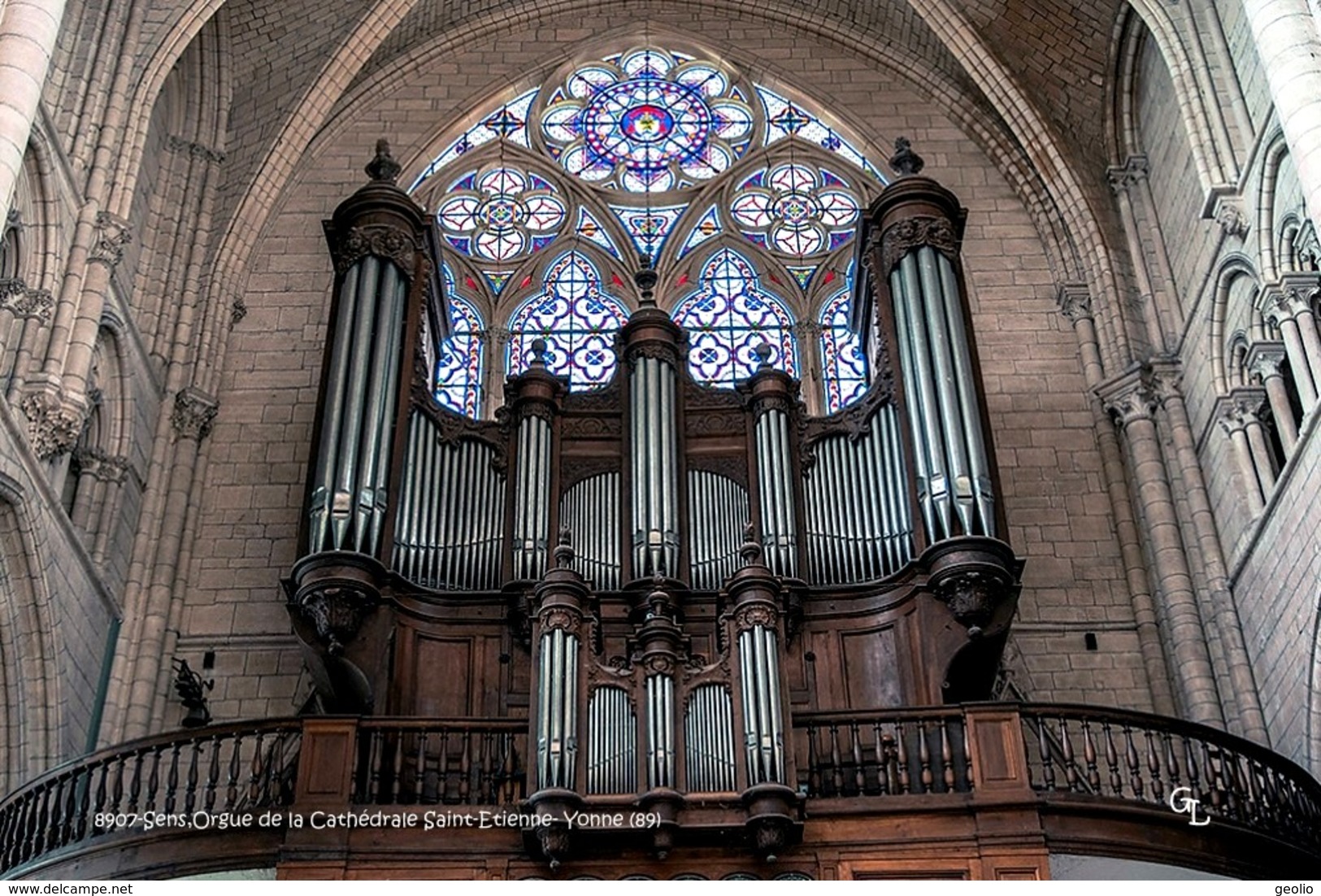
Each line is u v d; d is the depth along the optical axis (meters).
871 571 23.81
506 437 25.34
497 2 32.88
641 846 18.95
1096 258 29.05
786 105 32.75
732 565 23.84
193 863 19.14
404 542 23.80
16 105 19.12
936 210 26.77
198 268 28.38
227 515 26.88
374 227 26.38
